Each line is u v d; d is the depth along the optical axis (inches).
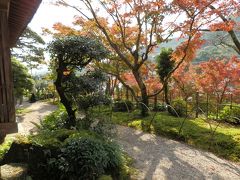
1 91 176.1
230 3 367.9
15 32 278.8
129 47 532.1
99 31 545.0
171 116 486.9
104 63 556.1
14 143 234.1
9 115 177.9
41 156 228.7
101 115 421.4
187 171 263.7
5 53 175.6
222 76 500.7
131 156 301.4
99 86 349.1
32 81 786.2
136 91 677.3
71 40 310.3
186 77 580.4
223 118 458.3
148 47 488.4
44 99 1219.9
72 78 333.7
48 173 225.3
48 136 260.2
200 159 297.7
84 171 216.7
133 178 241.6
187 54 440.8
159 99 665.6
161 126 416.2
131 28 541.0
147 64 627.8
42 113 686.5
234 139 333.7
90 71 364.2
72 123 337.1
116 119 481.7
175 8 396.8
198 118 471.8
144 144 350.6
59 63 324.8
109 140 289.6
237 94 548.4
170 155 309.3
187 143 357.7
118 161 250.7
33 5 182.5
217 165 281.3
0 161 240.4
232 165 283.1
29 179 205.5
